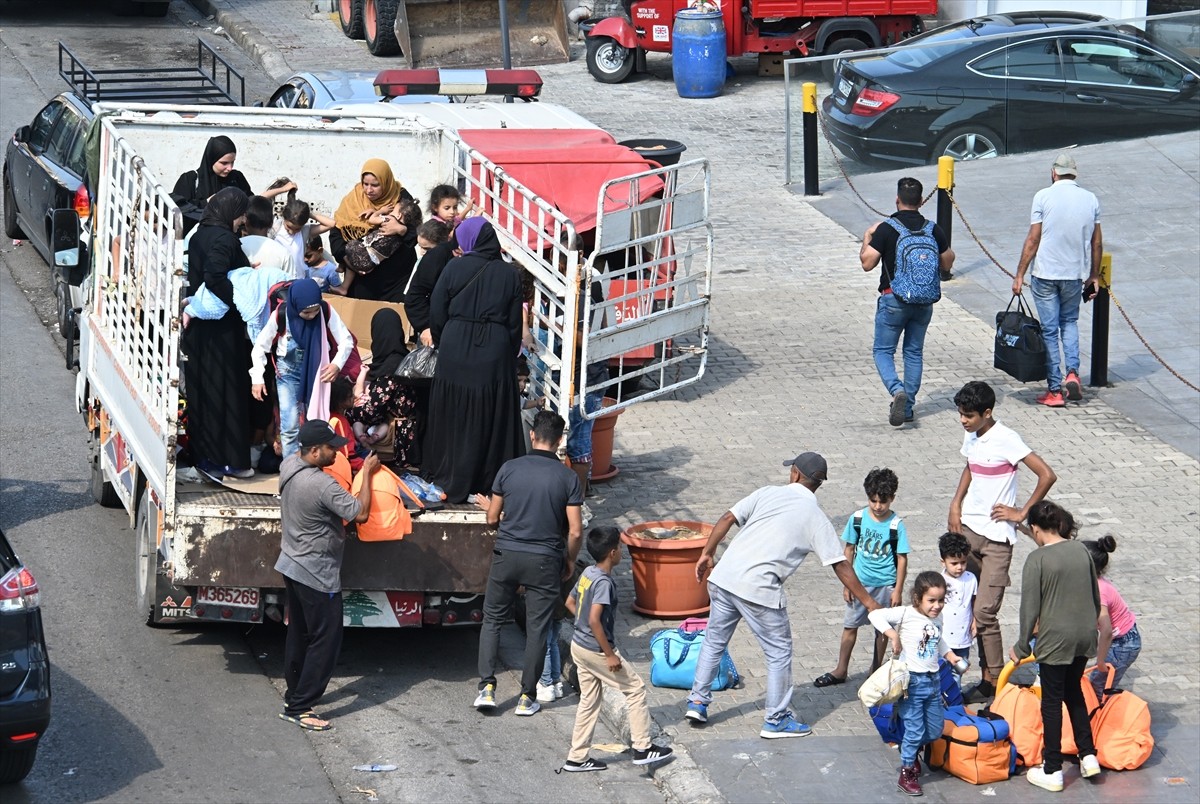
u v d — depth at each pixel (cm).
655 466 2641
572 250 2077
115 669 1981
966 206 3959
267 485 1975
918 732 1741
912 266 2714
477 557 1928
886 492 1905
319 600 1825
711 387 2995
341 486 1817
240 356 1964
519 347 2014
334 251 2406
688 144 4634
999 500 1961
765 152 4594
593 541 1769
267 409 2034
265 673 2006
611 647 1756
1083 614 1750
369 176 2347
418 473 2038
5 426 2798
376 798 1706
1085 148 4347
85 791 1677
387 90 3112
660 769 1780
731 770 1788
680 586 2155
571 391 2102
